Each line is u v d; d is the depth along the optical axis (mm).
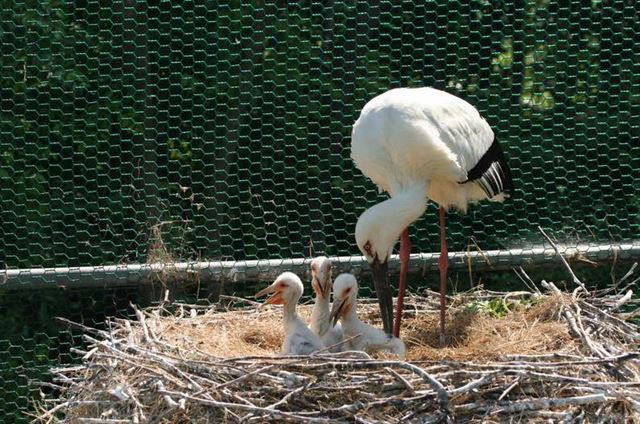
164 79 13398
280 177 13586
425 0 13586
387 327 10648
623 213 13328
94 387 9773
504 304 11359
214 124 13469
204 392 9125
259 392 9195
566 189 13367
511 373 9102
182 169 13484
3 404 13031
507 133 13492
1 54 13344
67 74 13375
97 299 13148
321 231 13414
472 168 11250
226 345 10648
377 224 10539
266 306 11492
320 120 13492
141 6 13352
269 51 13445
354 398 9172
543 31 13492
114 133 13398
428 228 13719
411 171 10992
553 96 13484
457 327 11102
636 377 9391
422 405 9047
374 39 13484
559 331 10398
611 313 10688
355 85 13492
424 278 12992
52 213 13344
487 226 13461
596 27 13516
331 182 13539
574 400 9023
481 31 13562
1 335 13156
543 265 11648
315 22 13438
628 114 13469
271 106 13461
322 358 9250
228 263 11508
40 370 12891
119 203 13305
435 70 13539
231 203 13492
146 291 12086
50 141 13438
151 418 9156
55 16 13367
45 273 11352
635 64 13445
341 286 10570
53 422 10969
